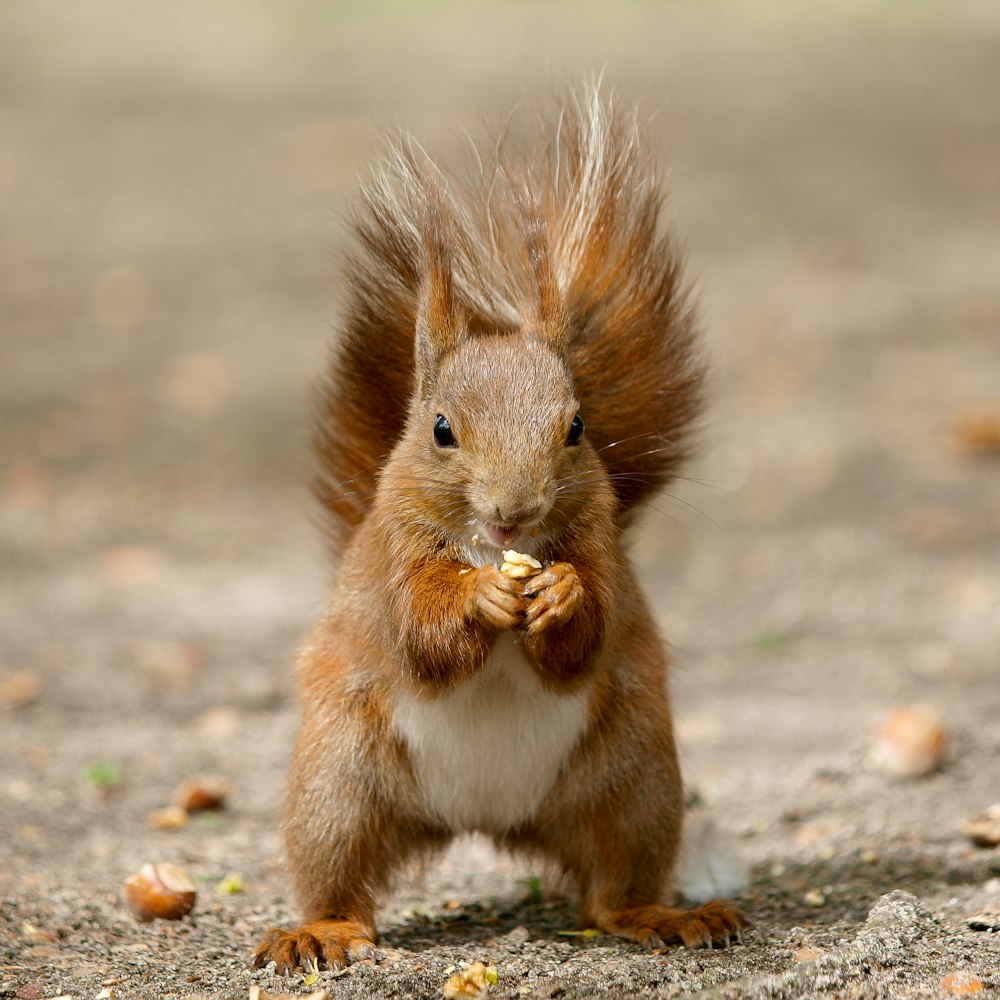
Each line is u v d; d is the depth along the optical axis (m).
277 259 27.59
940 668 13.39
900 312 23.75
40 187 32.62
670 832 8.15
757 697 13.15
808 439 19.42
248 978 7.36
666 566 16.36
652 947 7.80
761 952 7.58
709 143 32.72
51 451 19.67
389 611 7.62
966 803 10.44
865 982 6.89
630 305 8.62
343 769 7.89
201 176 32.72
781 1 47.47
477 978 7.09
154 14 51.97
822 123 34.28
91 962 7.73
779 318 23.67
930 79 37.72
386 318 8.65
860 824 10.09
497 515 7.30
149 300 25.84
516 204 8.66
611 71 38.22
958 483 17.97
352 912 7.99
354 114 35.34
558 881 8.73
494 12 47.91
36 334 24.34
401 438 8.24
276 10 51.19
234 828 10.66
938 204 29.00
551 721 7.90
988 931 7.62
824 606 15.05
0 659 14.02
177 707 13.12
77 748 12.20
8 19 51.72
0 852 9.95
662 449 8.70
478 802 8.08
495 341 7.91
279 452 19.55
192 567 16.38
